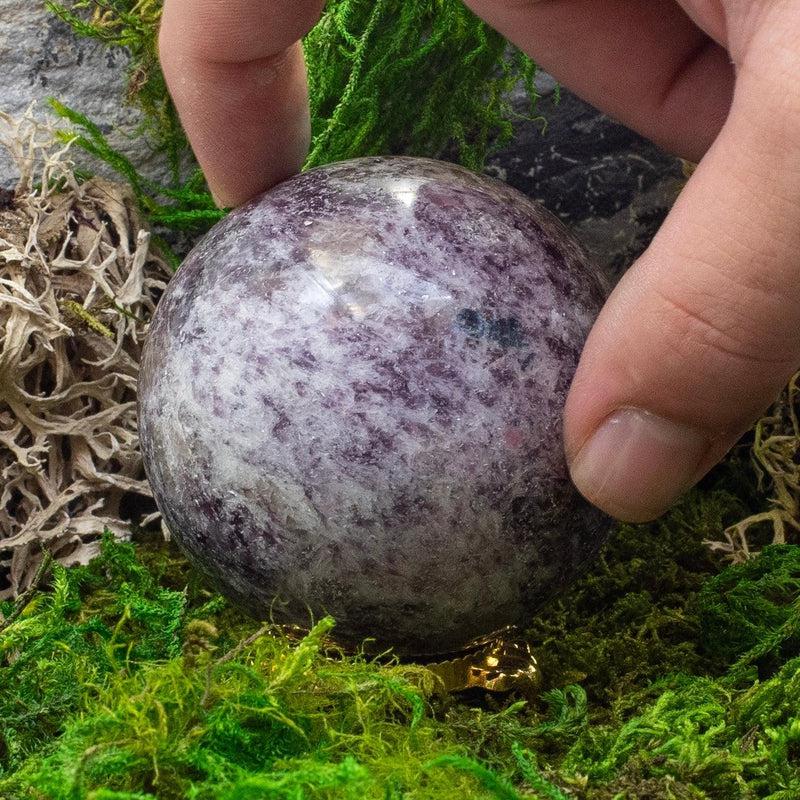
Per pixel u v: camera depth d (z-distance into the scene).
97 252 0.21
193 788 0.12
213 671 0.14
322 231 0.15
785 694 0.15
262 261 0.15
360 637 0.16
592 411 0.14
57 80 0.22
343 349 0.15
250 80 0.17
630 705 0.16
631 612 0.19
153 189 0.22
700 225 0.13
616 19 0.17
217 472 0.15
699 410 0.14
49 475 0.20
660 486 0.15
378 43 0.21
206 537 0.15
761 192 0.12
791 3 0.12
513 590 0.15
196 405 0.15
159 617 0.16
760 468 0.21
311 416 0.15
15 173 0.22
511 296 0.15
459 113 0.21
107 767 0.13
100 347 0.21
